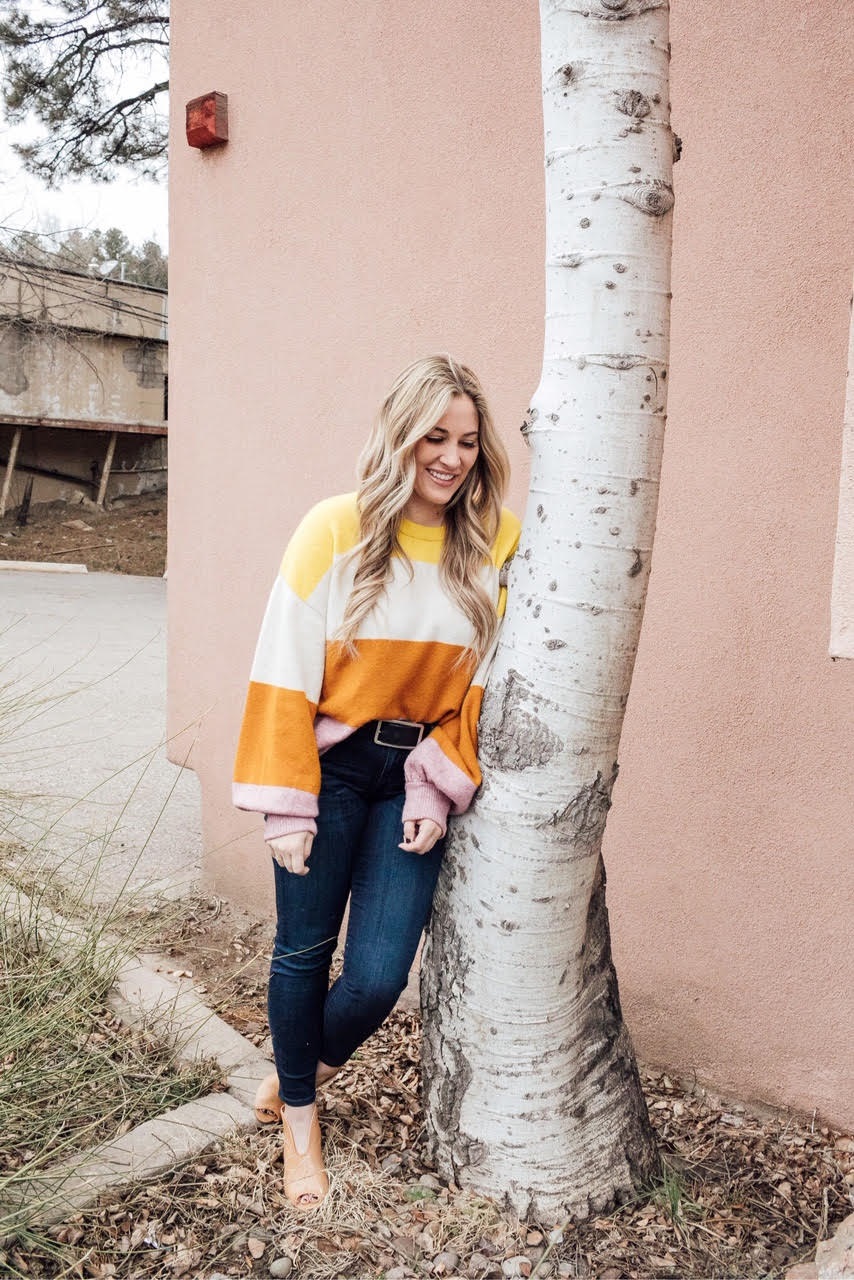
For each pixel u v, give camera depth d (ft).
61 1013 7.82
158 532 72.54
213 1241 6.34
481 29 8.99
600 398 5.86
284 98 10.51
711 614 8.27
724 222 7.88
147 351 77.41
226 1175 6.98
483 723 6.44
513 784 6.26
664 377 5.98
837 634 5.76
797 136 7.49
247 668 11.66
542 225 8.82
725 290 7.93
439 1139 6.97
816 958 8.04
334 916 6.62
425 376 5.89
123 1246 6.25
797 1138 7.99
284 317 10.82
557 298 5.95
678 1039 8.84
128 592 47.91
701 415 8.14
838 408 7.52
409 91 9.53
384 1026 9.54
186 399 11.90
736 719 8.23
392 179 9.76
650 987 8.95
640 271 5.76
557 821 6.23
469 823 6.54
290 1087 6.78
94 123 48.75
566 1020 6.64
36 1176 6.48
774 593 7.94
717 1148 7.81
